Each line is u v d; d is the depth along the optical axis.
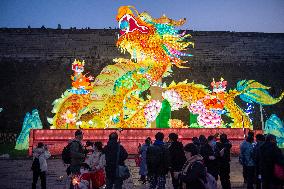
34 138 22.19
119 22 21.97
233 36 38.66
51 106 34.16
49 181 13.53
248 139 10.07
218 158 9.85
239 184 12.49
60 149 22.06
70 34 37.31
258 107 35.56
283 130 27.23
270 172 7.75
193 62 36.91
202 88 23.58
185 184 5.75
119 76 22.33
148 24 22.27
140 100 23.09
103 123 22.61
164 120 24.34
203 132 23.02
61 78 35.44
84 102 22.41
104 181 8.67
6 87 34.75
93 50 36.62
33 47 36.53
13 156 22.75
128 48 22.39
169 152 8.66
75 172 8.51
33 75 35.41
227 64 37.31
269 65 37.91
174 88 23.25
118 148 8.91
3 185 12.59
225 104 23.77
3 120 33.34
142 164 12.86
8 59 35.81
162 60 22.38
